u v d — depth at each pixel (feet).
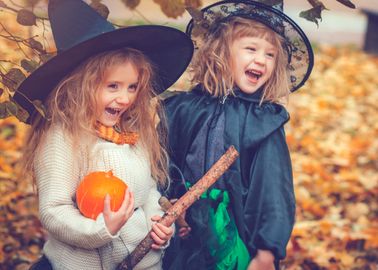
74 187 11.34
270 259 12.00
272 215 12.02
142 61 11.51
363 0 50.90
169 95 13.28
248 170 12.30
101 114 11.44
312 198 22.52
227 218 12.15
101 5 12.20
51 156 11.26
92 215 10.85
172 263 12.23
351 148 27.37
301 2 49.85
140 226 11.76
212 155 12.41
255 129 12.26
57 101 11.44
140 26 10.99
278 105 12.69
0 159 22.44
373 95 34.58
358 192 23.00
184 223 11.94
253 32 12.22
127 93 11.45
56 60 10.94
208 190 12.28
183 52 12.05
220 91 12.56
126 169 11.51
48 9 11.50
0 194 20.47
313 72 37.47
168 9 12.57
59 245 11.48
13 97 11.33
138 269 11.77
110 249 11.48
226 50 12.43
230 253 12.03
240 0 12.34
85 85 11.23
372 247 19.38
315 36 45.75
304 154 26.48
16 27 24.16
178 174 12.67
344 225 20.74
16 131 24.93
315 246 19.22
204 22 12.77
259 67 12.26
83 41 10.81
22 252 18.03
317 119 30.40
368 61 40.83
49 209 11.06
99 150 11.42
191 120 12.63
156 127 12.74
